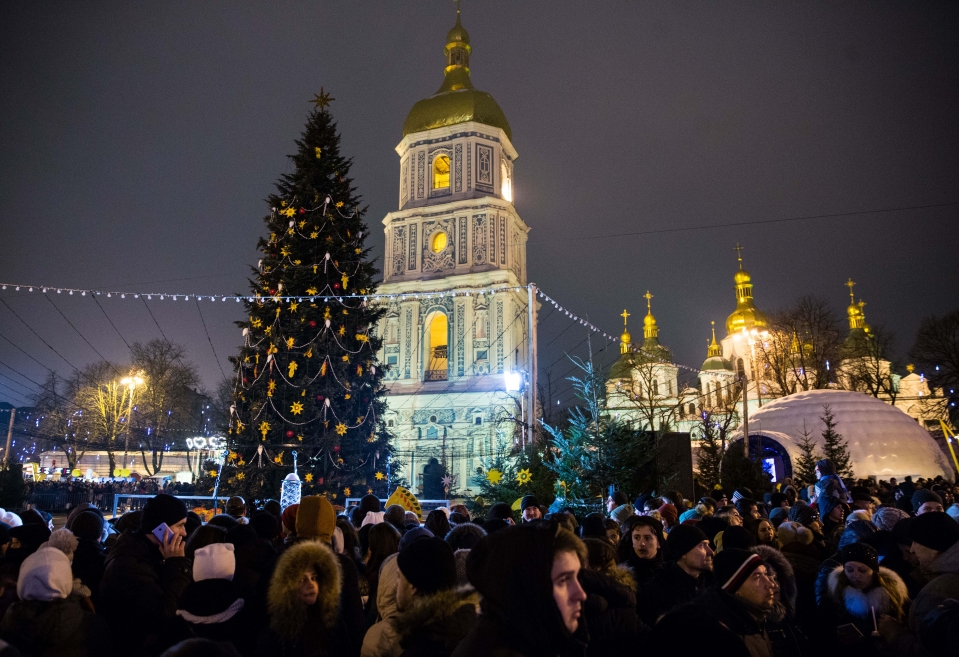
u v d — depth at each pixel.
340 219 28.80
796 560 8.59
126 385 62.59
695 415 56.34
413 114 67.25
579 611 3.55
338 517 9.15
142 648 6.20
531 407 26.19
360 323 28.34
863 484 22.11
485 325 59.22
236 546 7.64
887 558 8.09
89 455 64.38
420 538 5.27
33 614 5.42
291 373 25.83
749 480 27.19
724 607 5.22
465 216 62.50
